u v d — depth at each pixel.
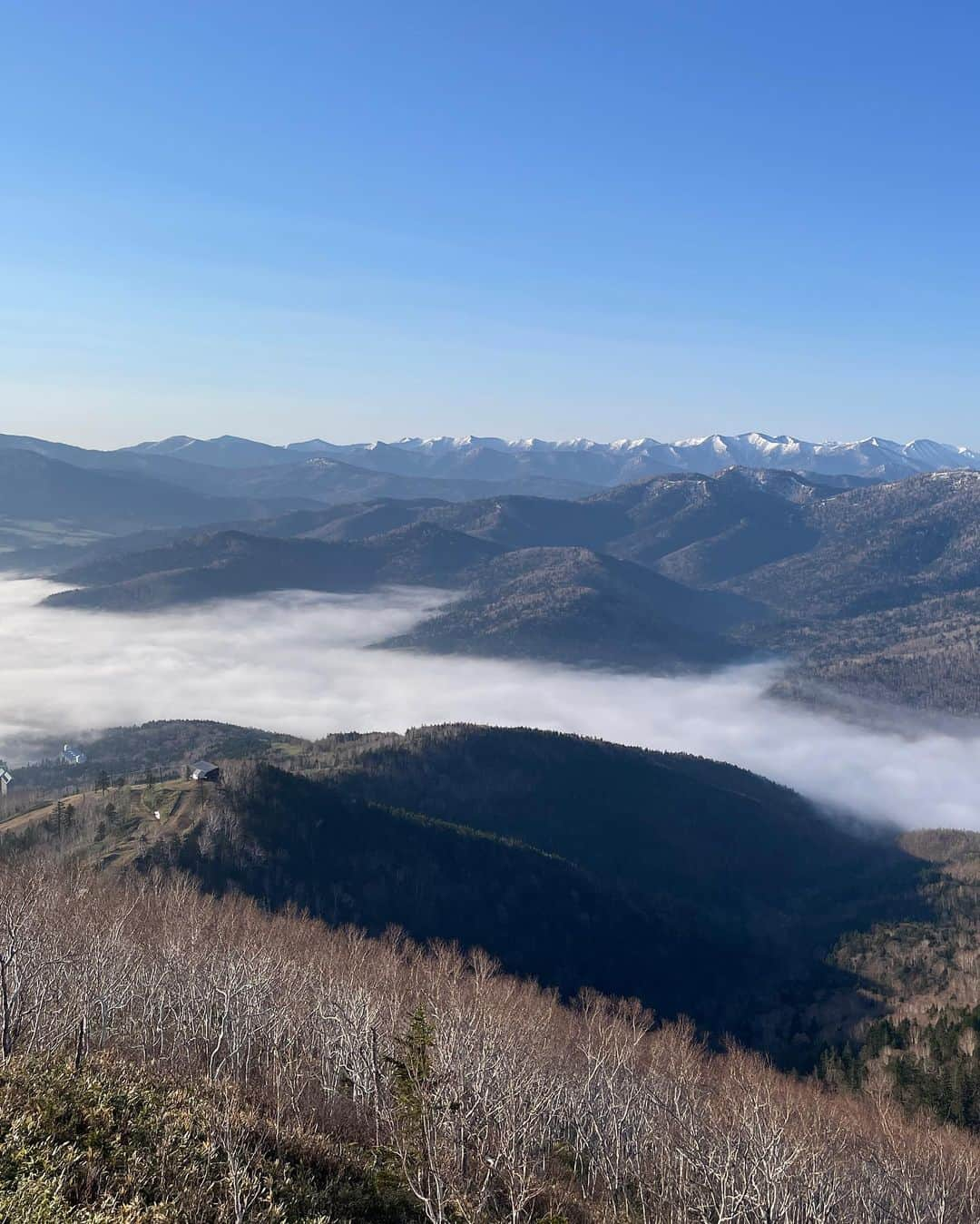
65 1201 30.41
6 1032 45.75
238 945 82.19
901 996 165.88
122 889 107.62
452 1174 41.56
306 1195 37.22
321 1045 62.56
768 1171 47.38
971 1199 58.97
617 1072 66.00
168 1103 41.34
